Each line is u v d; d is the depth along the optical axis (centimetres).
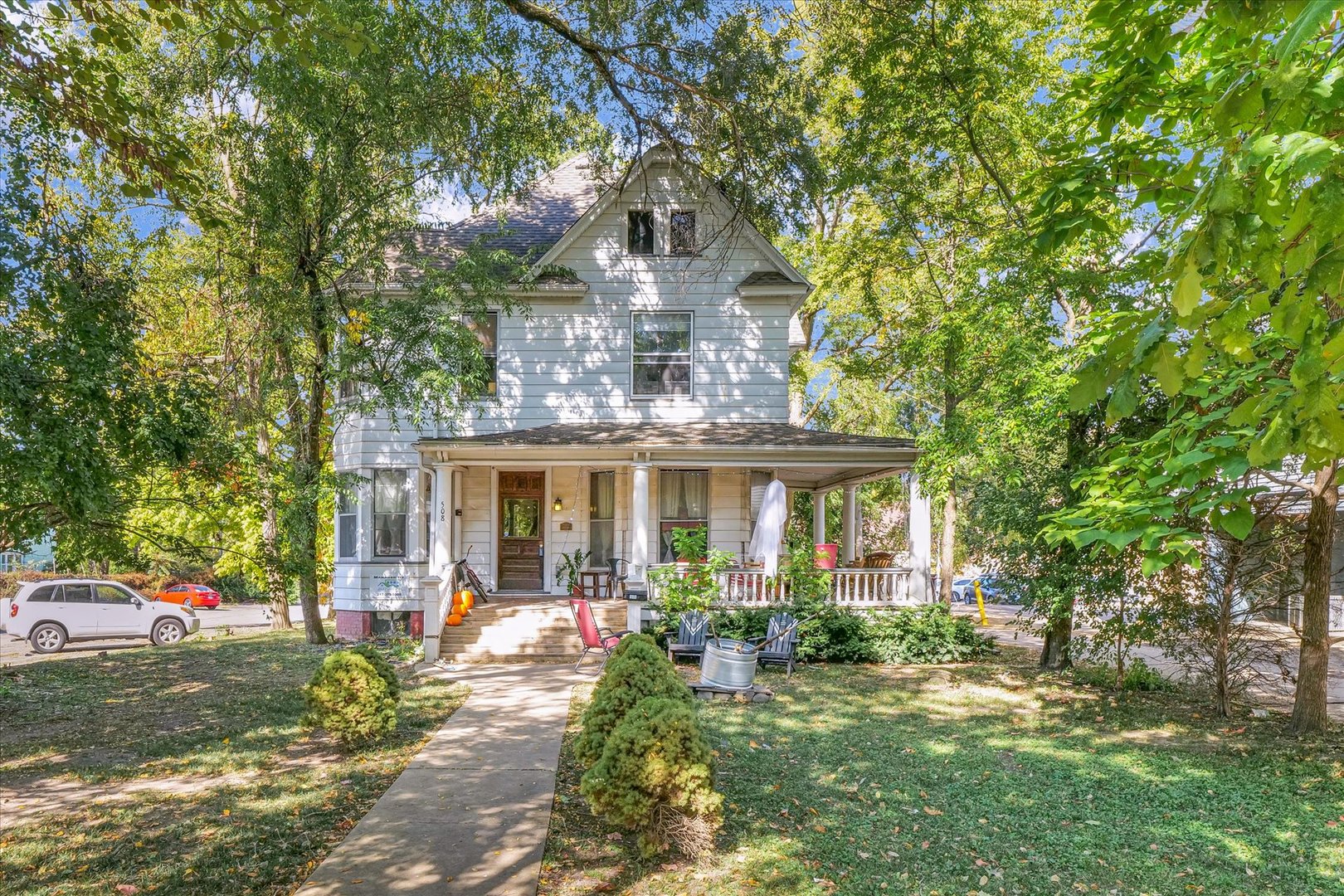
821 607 1523
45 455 637
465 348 1382
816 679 1337
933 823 654
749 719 1008
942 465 1305
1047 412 1113
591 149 1409
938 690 1243
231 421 1131
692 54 1096
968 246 1925
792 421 3069
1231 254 245
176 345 1902
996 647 1656
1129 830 652
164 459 797
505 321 1772
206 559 1082
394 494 1741
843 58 1393
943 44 1355
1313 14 192
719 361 1777
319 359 1488
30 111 664
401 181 1480
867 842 604
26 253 698
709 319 1781
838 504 3344
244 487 1066
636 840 599
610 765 556
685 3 1082
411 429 1734
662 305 1780
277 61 1169
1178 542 349
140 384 774
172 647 1739
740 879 530
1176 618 1112
